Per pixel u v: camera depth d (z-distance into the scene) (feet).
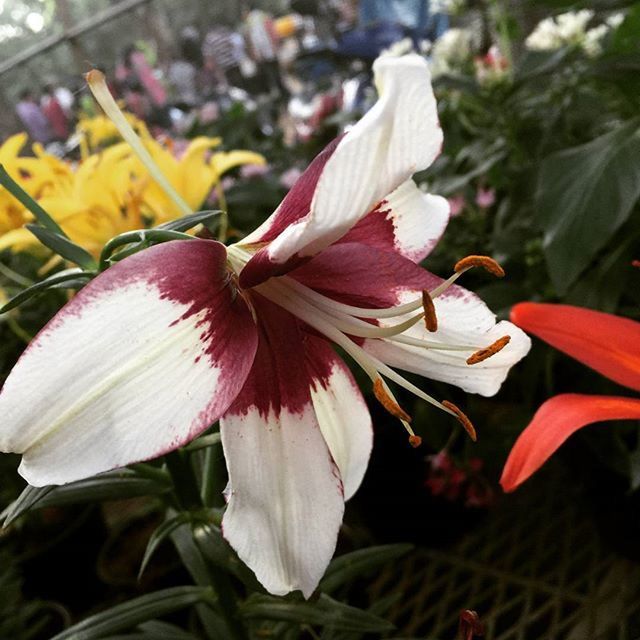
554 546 2.12
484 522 2.28
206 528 1.01
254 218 2.72
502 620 1.99
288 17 6.27
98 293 0.61
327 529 0.72
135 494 1.03
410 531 2.23
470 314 0.79
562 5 1.90
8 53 8.18
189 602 1.15
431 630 1.99
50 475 0.60
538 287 2.01
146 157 0.88
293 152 3.64
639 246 1.81
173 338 0.65
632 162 1.54
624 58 1.75
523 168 2.11
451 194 2.25
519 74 2.17
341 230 0.66
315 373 0.82
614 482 1.84
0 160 1.39
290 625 1.28
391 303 0.79
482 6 3.24
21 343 2.40
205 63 6.36
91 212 1.41
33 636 2.19
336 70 5.14
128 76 5.46
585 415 0.90
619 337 0.99
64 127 5.14
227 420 0.71
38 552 2.45
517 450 0.90
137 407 0.63
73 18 7.34
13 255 2.48
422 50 4.25
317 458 0.73
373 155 0.58
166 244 0.65
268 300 0.77
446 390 2.02
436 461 2.03
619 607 1.89
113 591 2.45
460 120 2.60
